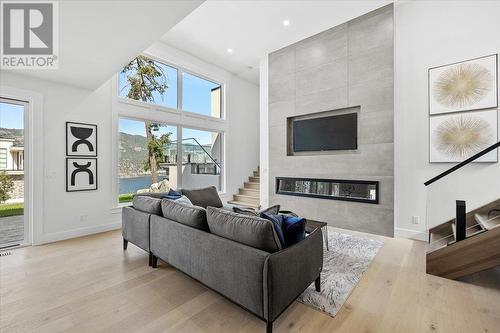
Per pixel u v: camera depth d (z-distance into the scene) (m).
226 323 1.72
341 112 4.25
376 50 3.80
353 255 2.95
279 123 5.04
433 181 3.07
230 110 6.54
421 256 2.93
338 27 4.21
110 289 2.17
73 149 3.76
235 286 1.71
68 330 1.63
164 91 5.14
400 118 3.68
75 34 2.37
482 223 2.53
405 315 1.79
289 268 1.64
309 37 4.59
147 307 1.90
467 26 3.20
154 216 2.60
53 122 3.56
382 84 3.75
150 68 4.91
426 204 3.29
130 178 4.61
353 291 2.13
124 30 2.31
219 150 6.48
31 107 3.36
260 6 3.75
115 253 3.06
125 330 1.63
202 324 1.70
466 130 3.16
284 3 3.67
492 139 3.00
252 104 7.26
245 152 7.02
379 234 3.79
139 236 2.82
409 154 3.61
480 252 2.21
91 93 3.96
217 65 6.05
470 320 1.73
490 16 3.07
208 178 6.16
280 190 5.08
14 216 3.40
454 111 3.25
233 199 6.60
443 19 3.36
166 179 5.21
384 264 2.71
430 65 3.45
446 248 2.38
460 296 2.05
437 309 1.86
